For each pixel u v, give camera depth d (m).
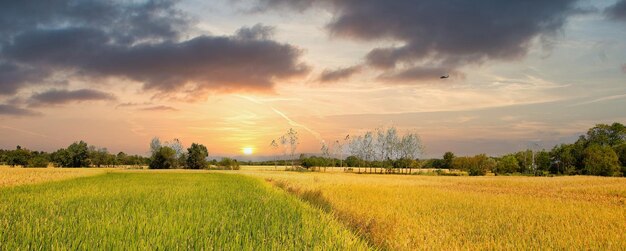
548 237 9.98
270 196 20.16
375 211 14.73
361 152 112.69
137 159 142.62
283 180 39.41
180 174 64.75
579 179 56.31
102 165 124.56
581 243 9.39
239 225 10.35
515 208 17.17
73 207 14.41
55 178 44.31
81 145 118.88
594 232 10.96
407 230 10.83
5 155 112.62
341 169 118.69
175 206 14.95
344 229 10.11
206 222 10.62
